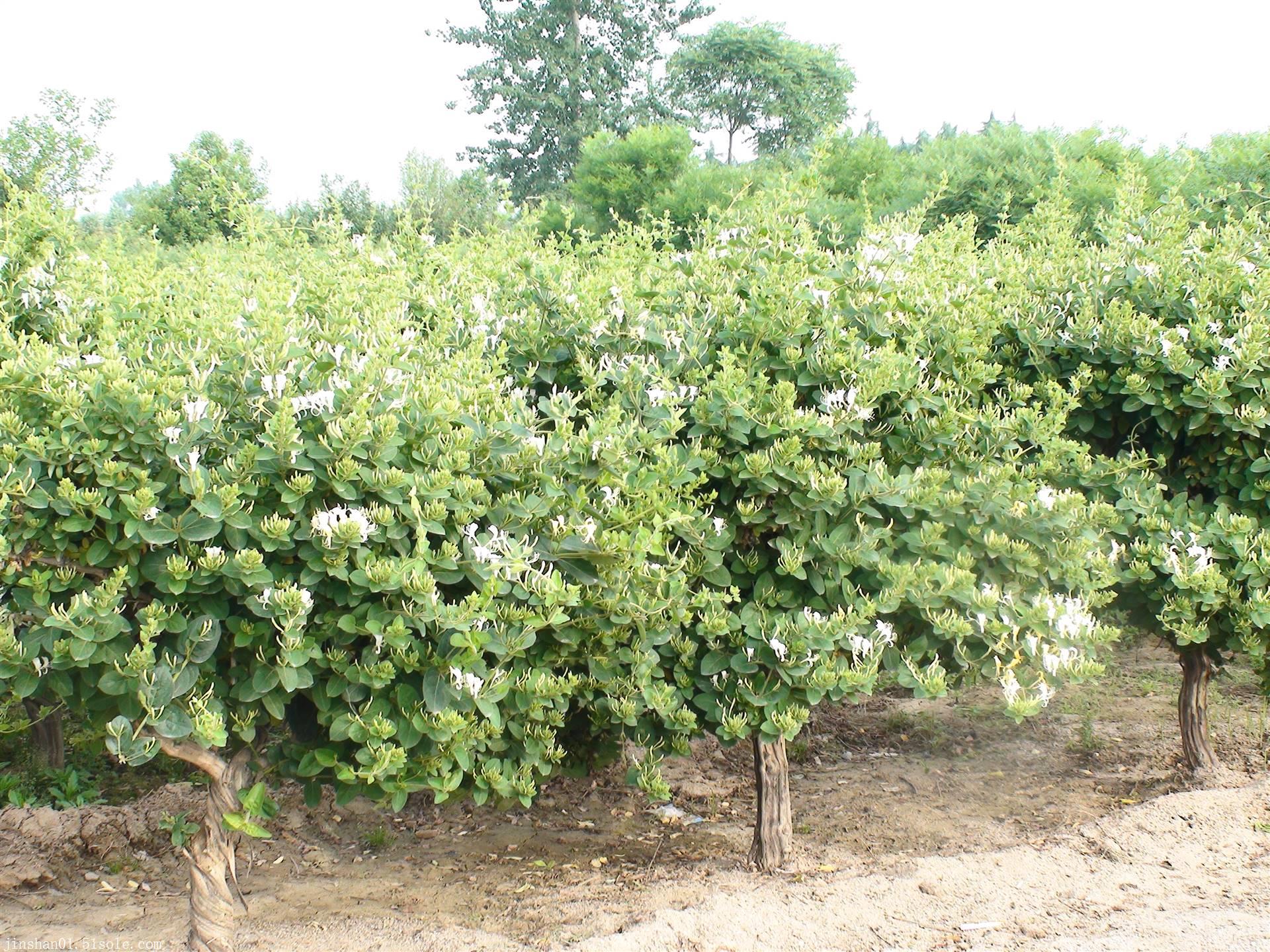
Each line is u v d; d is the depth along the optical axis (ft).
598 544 11.97
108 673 10.22
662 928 12.50
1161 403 17.44
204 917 11.50
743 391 13.53
